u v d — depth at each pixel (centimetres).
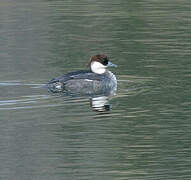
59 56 2208
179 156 1259
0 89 1766
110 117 1519
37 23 2753
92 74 1838
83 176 1156
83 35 2538
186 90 1755
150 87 1803
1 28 2666
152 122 1478
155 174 1162
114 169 1184
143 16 2902
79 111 1569
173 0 3316
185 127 1441
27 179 1138
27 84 1827
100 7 3127
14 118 1501
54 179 1141
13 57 2202
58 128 1434
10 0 3312
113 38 2480
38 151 1288
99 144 1330
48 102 1645
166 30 2614
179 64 2072
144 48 2312
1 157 1255
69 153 1267
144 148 1306
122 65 2077
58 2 3266
